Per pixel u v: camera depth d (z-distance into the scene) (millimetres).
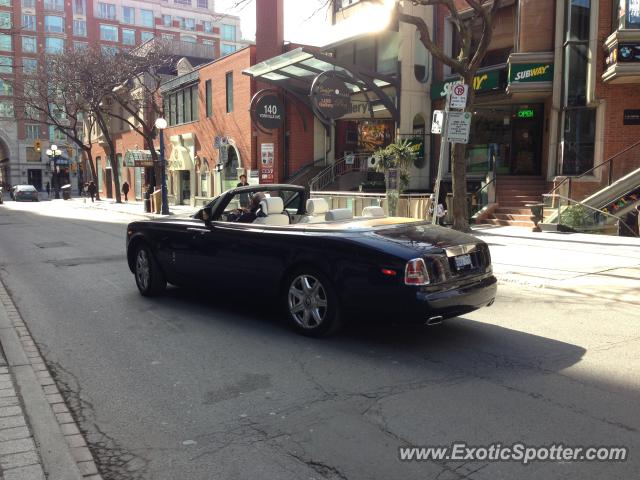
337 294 5270
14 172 74750
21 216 26141
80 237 15914
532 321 6270
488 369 4668
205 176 30750
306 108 25109
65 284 8820
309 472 3088
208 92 29719
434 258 4977
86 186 47062
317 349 5258
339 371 4660
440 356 5020
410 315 4836
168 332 5953
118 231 17641
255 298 6148
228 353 5207
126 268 10211
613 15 15445
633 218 14586
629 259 10180
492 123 20125
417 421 3682
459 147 14336
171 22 85062
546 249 11500
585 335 5688
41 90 40438
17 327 6281
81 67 33344
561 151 16766
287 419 3762
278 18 24297
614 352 5113
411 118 20766
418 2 13898
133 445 3453
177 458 3279
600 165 15164
